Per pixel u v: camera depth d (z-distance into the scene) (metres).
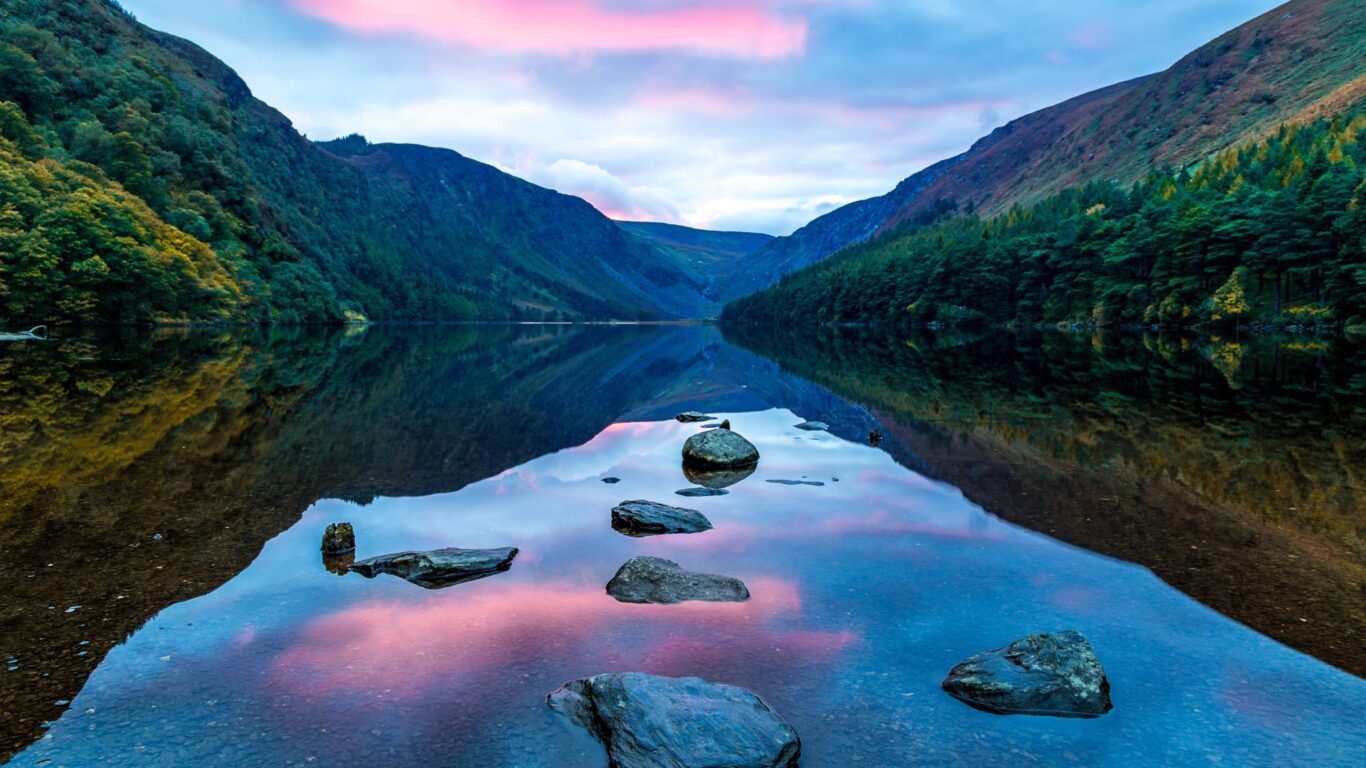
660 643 7.62
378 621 8.13
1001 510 12.91
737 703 6.07
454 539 11.41
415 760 5.55
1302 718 6.14
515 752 5.66
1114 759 5.61
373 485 14.97
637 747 5.58
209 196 119.38
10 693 6.38
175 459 16.77
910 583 9.38
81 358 42.94
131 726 5.92
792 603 8.73
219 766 5.43
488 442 20.88
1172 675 6.89
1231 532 11.34
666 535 11.70
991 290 120.50
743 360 60.56
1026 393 31.78
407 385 36.19
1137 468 16.25
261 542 10.93
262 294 110.50
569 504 13.80
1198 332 82.25
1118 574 9.58
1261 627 7.88
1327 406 25.62
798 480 15.80
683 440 21.94
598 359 62.31
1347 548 10.49
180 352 51.06
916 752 5.70
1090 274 103.00
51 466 15.64
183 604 8.47
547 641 7.67
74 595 8.64
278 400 28.00
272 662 7.11
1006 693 6.36
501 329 165.88
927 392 33.09
